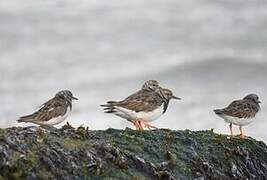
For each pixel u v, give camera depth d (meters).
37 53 49.84
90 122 34.19
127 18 59.31
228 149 17.86
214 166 17.33
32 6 63.03
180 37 53.50
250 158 17.95
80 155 15.73
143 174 16.12
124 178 15.76
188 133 18.31
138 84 41.31
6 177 14.76
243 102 20.42
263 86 41.28
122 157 16.12
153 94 20.19
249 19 57.53
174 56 47.72
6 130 15.85
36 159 15.23
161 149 17.09
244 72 43.56
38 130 16.05
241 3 62.06
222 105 37.38
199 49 49.59
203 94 39.16
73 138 16.31
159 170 16.34
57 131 16.44
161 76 42.78
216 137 18.31
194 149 17.55
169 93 20.62
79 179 15.34
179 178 16.53
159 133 17.91
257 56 47.12
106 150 16.09
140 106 19.75
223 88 40.56
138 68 44.88
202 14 59.72
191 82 41.72
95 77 43.06
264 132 32.50
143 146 17.00
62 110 18.97
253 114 20.44
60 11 62.00
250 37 52.41
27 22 58.44
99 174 15.56
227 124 33.72
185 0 64.62
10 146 15.22
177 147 17.39
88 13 61.12
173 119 34.59
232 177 17.36
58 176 15.20
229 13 59.75
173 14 60.22
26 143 15.48
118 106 19.77
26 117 18.69
